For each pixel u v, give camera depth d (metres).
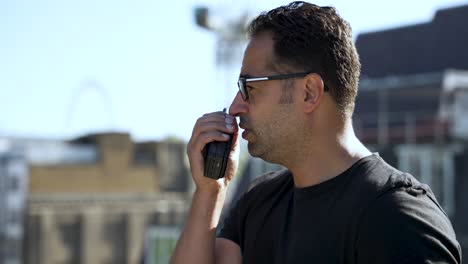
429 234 1.71
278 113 1.97
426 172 19.38
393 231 1.72
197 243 2.15
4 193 29.44
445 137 19.08
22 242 29.59
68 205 31.20
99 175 33.25
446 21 19.91
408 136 19.84
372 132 20.58
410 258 1.67
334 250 1.84
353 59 1.97
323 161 1.95
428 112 19.59
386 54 20.81
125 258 31.95
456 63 19.42
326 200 1.91
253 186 2.23
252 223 2.14
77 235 30.97
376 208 1.78
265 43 1.99
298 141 1.96
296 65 1.95
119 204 32.41
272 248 2.06
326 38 1.94
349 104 1.97
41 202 30.67
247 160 22.17
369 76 20.81
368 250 1.76
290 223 2.01
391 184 1.81
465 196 18.39
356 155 1.96
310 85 1.95
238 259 2.20
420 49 20.28
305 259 1.88
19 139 32.22
